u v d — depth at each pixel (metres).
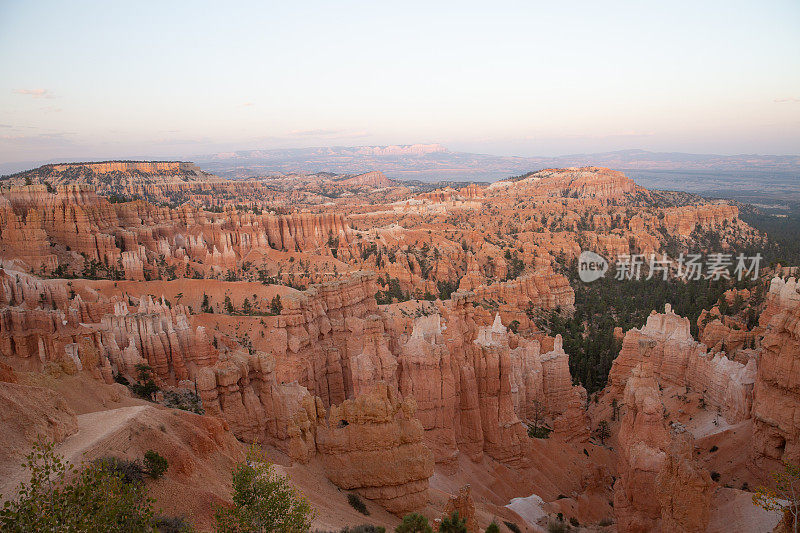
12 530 19.19
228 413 41.59
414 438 39.31
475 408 55.91
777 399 51.66
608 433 71.44
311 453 38.41
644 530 45.72
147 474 26.72
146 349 70.81
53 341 56.00
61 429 28.42
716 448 59.03
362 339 62.19
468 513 33.72
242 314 106.06
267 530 25.34
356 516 34.41
